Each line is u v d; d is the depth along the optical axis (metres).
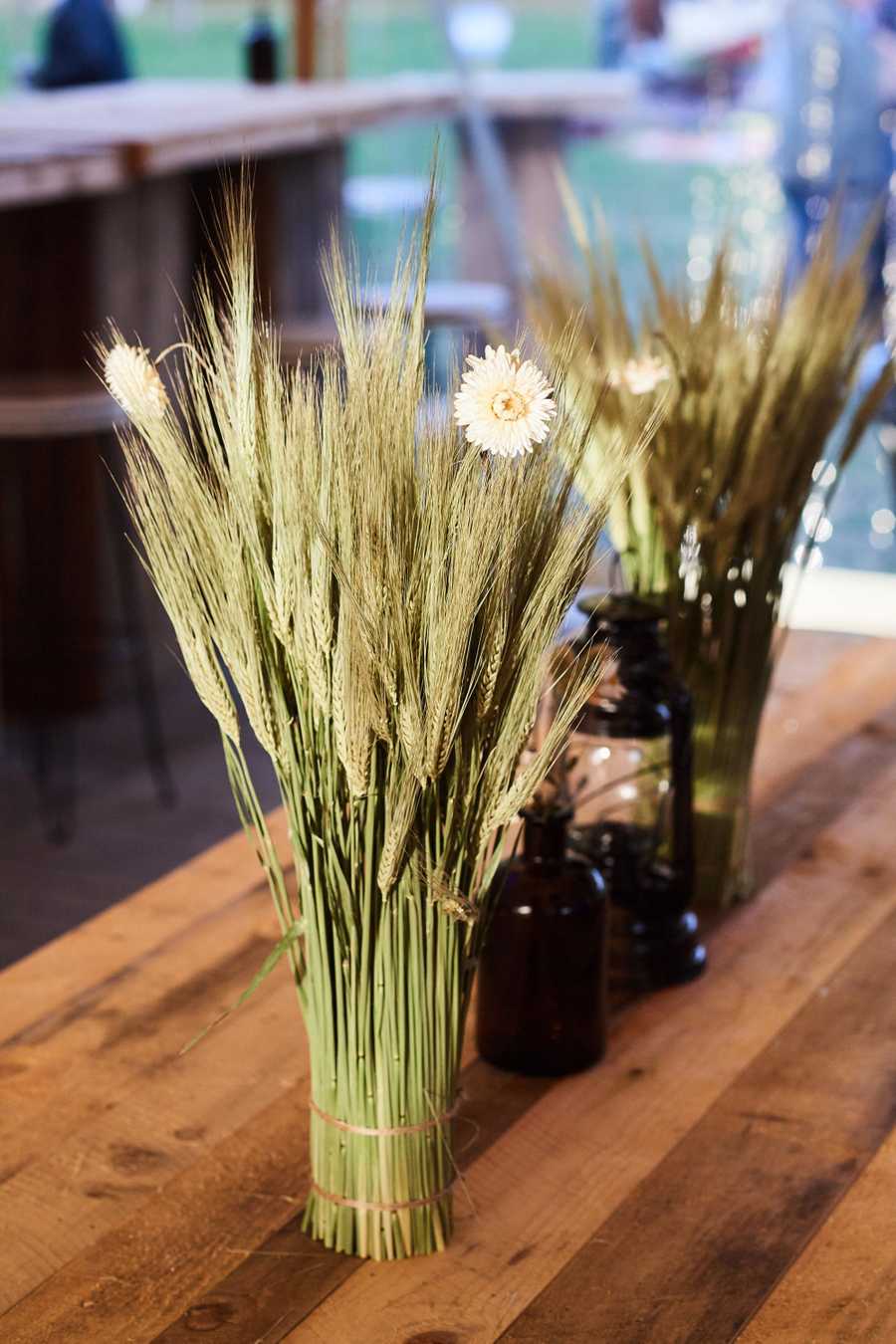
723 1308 1.30
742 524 1.70
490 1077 1.53
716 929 1.76
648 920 1.65
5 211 3.60
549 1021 1.52
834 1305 1.30
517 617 1.21
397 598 1.17
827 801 2.00
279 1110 1.49
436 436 1.18
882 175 5.46
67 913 2.96
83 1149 1.44
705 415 1.66
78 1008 1.61
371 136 7.86
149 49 12.19
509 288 5.68
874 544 4.94
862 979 1.68
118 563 3.63
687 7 9.48
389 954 1.27
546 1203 1.39
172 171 3.84
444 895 1.24
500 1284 1.32
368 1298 1.30
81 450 3.80
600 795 1.65
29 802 3.48
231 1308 1.30
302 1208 1.39
